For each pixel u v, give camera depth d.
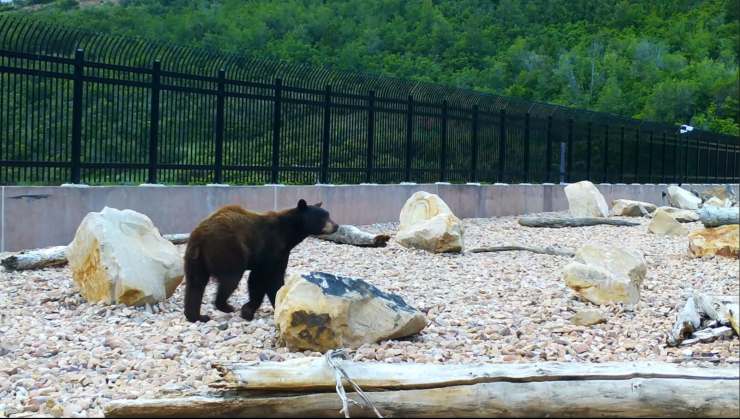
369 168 20.20
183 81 15.57
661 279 12.43
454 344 7.77
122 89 14.44
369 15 83.38
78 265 9.50
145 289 9.16
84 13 65.06
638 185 33.12
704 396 5.08
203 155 16.00
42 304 9.37
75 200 13.48
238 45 69.38
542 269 13.17
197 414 5.20
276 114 17.52
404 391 5.21
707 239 15.40
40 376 6.72
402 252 14.59
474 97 24.14
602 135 31.22
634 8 87.50
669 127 36.44
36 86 13.13
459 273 12.56
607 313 9.45
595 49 75.81
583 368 5.28
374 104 20.28
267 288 9.04
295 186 17.61
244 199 16.45
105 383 6.58
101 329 8.30
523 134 26.58
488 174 24.91
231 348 7.60
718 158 41.41
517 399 5.16
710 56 76.69
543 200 27.08
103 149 14.23
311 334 7.43
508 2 88.44
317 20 77.56
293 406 5.23
